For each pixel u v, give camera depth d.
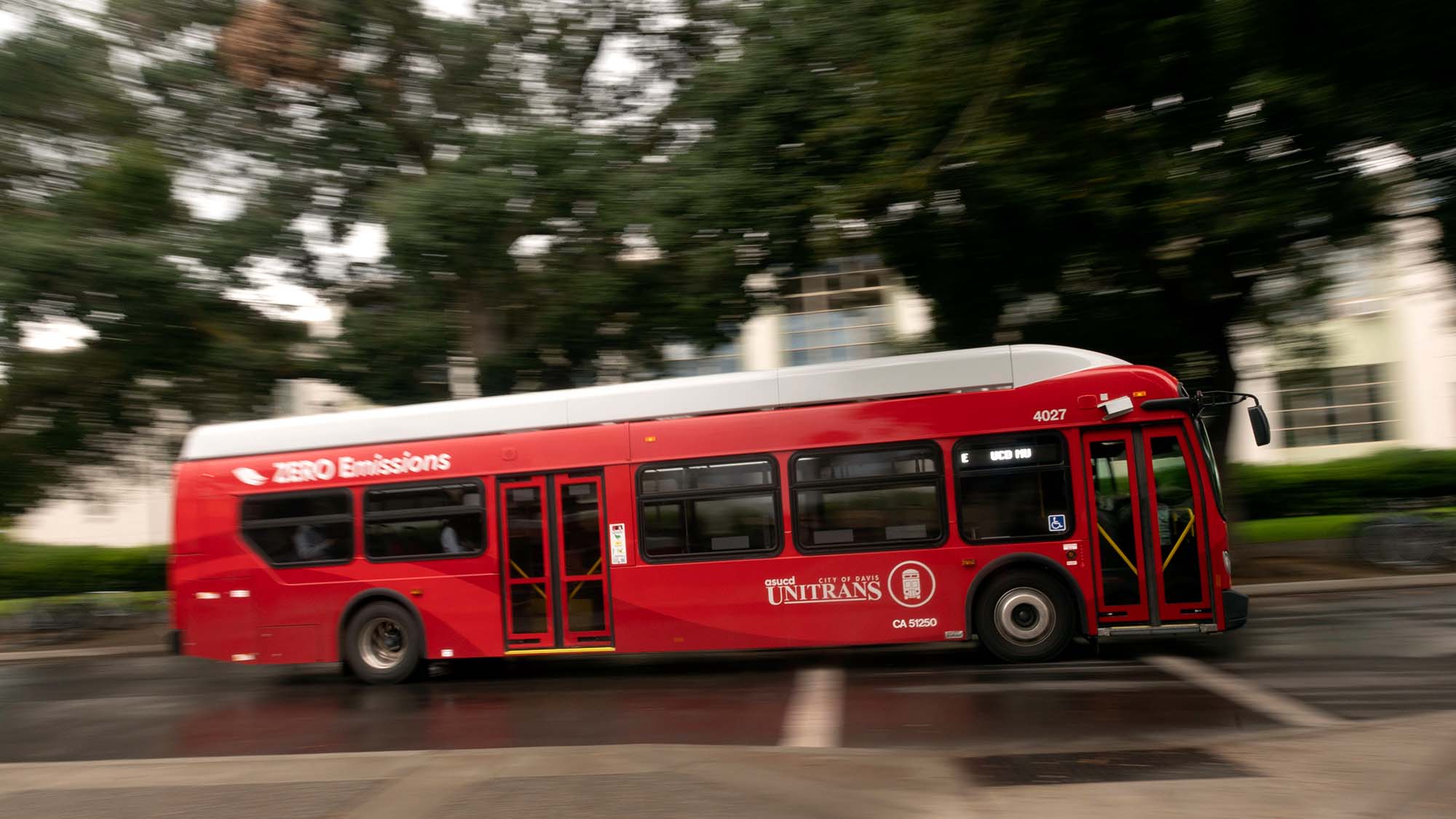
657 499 10.89
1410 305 27.09
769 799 5.73
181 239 14.97
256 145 16.05
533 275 15.42
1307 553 18.25
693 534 10.78
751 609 10.59
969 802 5.53
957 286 14.77
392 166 16.44
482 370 15.73
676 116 15.76
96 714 10.87
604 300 14.87
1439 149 10.80
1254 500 24.34
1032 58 11.30
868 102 13.02
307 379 16.19
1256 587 15.41
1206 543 9.88
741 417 10.83
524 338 15.93
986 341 15.52
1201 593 9.85
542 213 14.64
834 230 13.62
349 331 15.67
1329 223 12.45
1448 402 26.80
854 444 10.56
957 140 12.21
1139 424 10.08
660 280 15.20
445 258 14.40
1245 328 15.60
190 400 16.09
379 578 11.48
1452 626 11.17
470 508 11.36
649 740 7.83
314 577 11.67
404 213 14.17
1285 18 10.28
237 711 10.51
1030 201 12.29
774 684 9.96
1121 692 8.59
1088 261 13.95
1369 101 10.60
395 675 11.43
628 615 10.84
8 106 15.43
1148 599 9.93
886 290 16.14
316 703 10.67
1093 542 10.04
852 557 10.43
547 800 5.94
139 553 24.94
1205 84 11.33
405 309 15.66
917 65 12.09
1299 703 7.88
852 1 13.52
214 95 15.86
